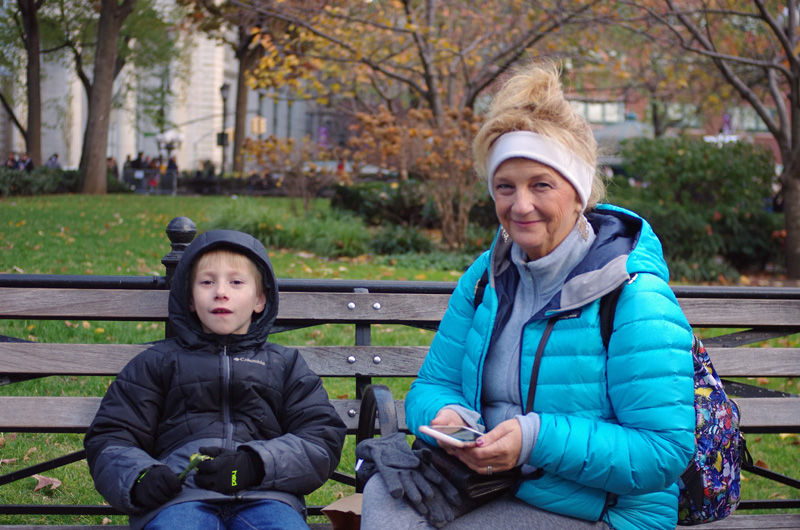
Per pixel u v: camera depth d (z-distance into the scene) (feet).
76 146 140.97
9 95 94.68
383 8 45.50
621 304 6.02
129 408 7.07
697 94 64.49
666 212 39.19
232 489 6.39
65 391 14.11
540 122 6.05
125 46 89.86
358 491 7.52
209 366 7.26
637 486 5.77
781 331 9.41
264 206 41.73
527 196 6.14
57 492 10.80
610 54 51.98
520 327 6.50
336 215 46.03
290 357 7.69
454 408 6.49
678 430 5.73
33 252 29.12
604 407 6.09
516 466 6.04
